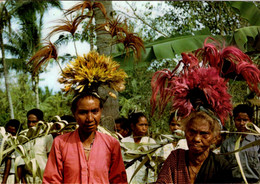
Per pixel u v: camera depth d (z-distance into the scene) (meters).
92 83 2.67
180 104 2.43
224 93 2.40
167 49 6.04
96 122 2.62
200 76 2.41
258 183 3.38
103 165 2.64
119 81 2.80
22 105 21.89
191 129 2.32
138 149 3.28
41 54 2.88
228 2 6.59
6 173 4.23
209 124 2.30
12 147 3.45
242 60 2.56
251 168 3.40
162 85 2.63
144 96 9.98
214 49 2.58
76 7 2.93
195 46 6.19
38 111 5.05
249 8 6.36
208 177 2.35
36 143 3.97
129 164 3.25
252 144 2.42
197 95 2.43
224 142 3.81
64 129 3.57
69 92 2.71
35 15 16.66
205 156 2.40
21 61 18.08
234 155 2.67
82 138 2.69
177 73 2.60
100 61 2.73
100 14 5.20
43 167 3.79
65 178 2.58
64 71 2.73
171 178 2.41
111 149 2.74
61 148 2.62
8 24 16.23
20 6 15.84
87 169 2.59
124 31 3.10
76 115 2.63
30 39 16.70
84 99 2.60
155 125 8.43
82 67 2.69
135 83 10.08
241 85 7.92
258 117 6.59
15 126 5.15
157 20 9.64
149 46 6.23
